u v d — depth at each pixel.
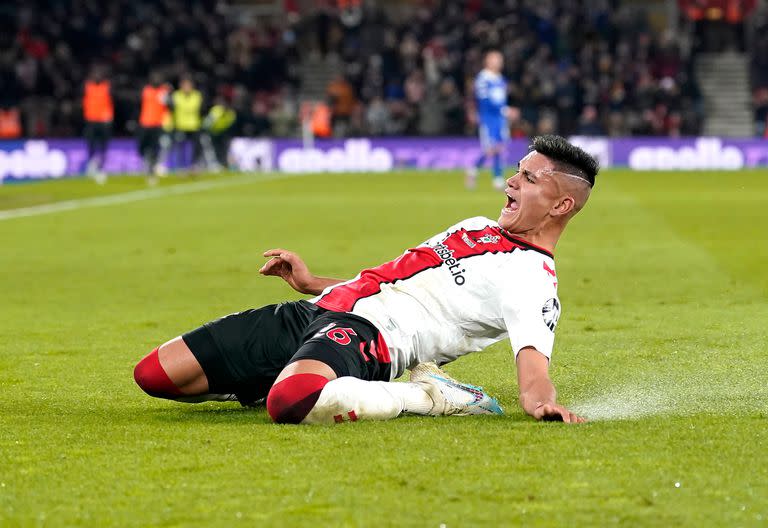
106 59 68.00
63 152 60.19
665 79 68.38
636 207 35.91
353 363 8.91
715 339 13.23
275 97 68.75
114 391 10.66
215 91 68.62
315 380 8.61
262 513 6.52
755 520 6.34
